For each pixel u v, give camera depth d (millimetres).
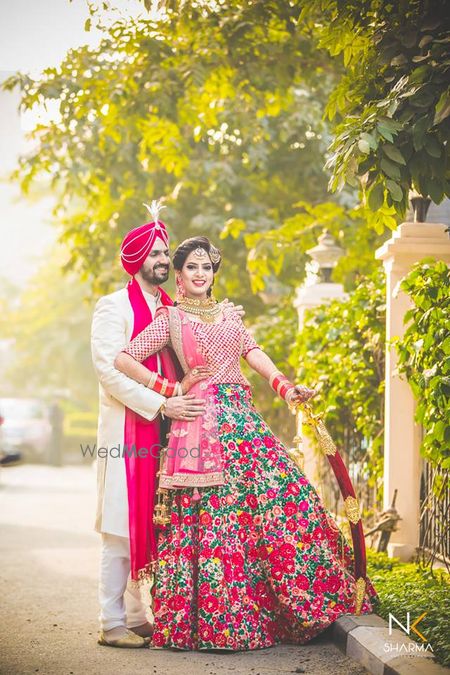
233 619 5895
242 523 6055
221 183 15219
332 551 6152
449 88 5688
